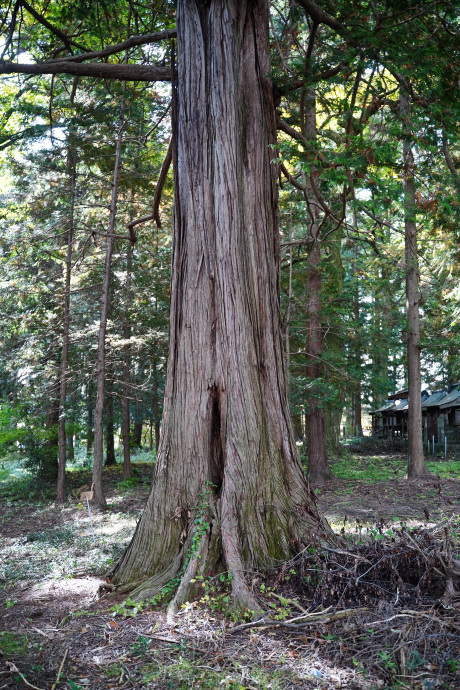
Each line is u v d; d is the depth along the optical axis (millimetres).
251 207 6301
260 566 5293
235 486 5578
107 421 22406
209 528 5391
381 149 6398
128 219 17234
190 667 3779
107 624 4637
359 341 17594
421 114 7203
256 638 4195
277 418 6055
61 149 14523
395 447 29766
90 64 7500
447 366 29047
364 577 4918
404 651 3803
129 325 16109
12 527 11797
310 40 7141
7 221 15984
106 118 14070
